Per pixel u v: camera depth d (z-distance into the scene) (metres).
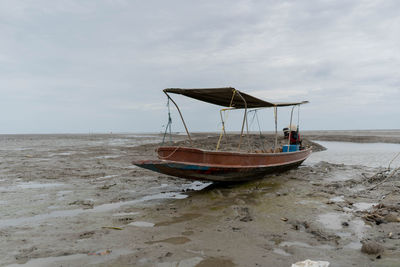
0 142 46.69
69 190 10.16
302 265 4.40
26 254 4.99
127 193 9.82
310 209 7.73
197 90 9.36
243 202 8.35
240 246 5.36
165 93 9.71
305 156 16.00
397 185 10.84
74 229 6.26
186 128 10.88
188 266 4.57
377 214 7.11
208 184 11.53
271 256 4.94
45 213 7.47
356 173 13.75
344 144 37.53
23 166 16.08
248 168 10.13
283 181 11.69
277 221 6.80
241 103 12.30
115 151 27.11
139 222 6.75
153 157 21.70
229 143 33.12
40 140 56.12
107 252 5.07
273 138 39.91
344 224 6.53
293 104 13.20
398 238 5.70
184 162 8.80
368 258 4.84
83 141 50.53
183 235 5.91
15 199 8.84
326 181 11.74
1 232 6.04
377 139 45.16
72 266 4.57
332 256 4.93
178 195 9.59
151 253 5.03
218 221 6.80
